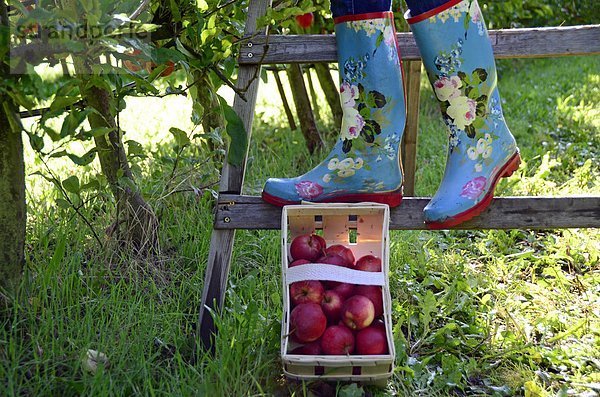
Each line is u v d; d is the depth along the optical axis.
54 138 1.75
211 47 2.02
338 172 1.98
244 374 1.83
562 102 5.22
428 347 2.09
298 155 3.71
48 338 1.90
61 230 2.36
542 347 2.08
